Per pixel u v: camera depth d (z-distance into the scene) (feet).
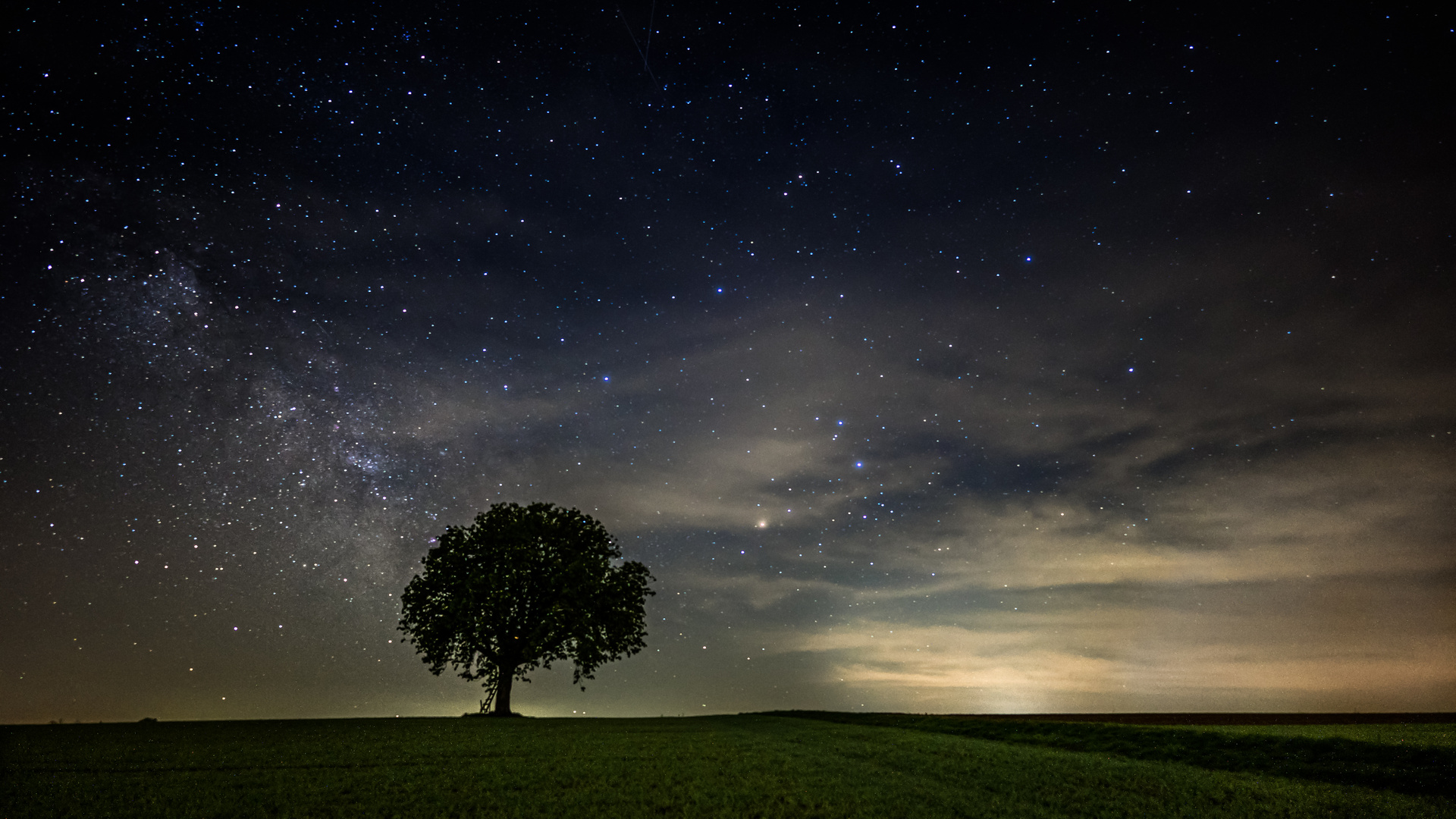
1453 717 76.59
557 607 98.78
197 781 43.27
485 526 105.60
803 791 43.04
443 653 101.19
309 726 79.46
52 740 61.57
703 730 80.48
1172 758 57.21
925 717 92.17
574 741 65.92
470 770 48.32
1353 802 40.91
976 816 37.68
